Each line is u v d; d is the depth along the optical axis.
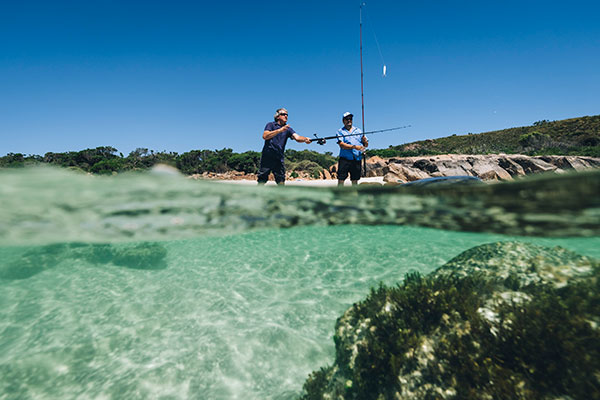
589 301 2.19
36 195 2.36
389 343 2.40
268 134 5.37
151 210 2.74
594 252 3.00
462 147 59.28
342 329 2.80
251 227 3.70
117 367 2.66
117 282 4.41
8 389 2.42
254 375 2.58
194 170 38.31
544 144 41.78
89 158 41.72
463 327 2.27
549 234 2.80
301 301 3.76
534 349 1.95
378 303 2.88
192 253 5.59
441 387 1.96
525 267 2.87
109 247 5.49
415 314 2.55
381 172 16.48
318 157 47.25
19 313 3.55
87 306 3.72
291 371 2.63
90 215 2.67
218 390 2.42
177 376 2.56
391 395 2.07
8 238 3.36
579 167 15.31
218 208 2.80
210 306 3.70
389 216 3.06
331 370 2.52
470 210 2.46
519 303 2.38
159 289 4.17
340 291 3.97
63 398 2.33
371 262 4.83
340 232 4.82
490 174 12.94
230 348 2.90
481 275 2.93
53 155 41.56
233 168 39.31
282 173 5.79
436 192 2.37
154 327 3.27
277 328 3.21
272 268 4.82
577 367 1.77
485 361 1.98
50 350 2.88
